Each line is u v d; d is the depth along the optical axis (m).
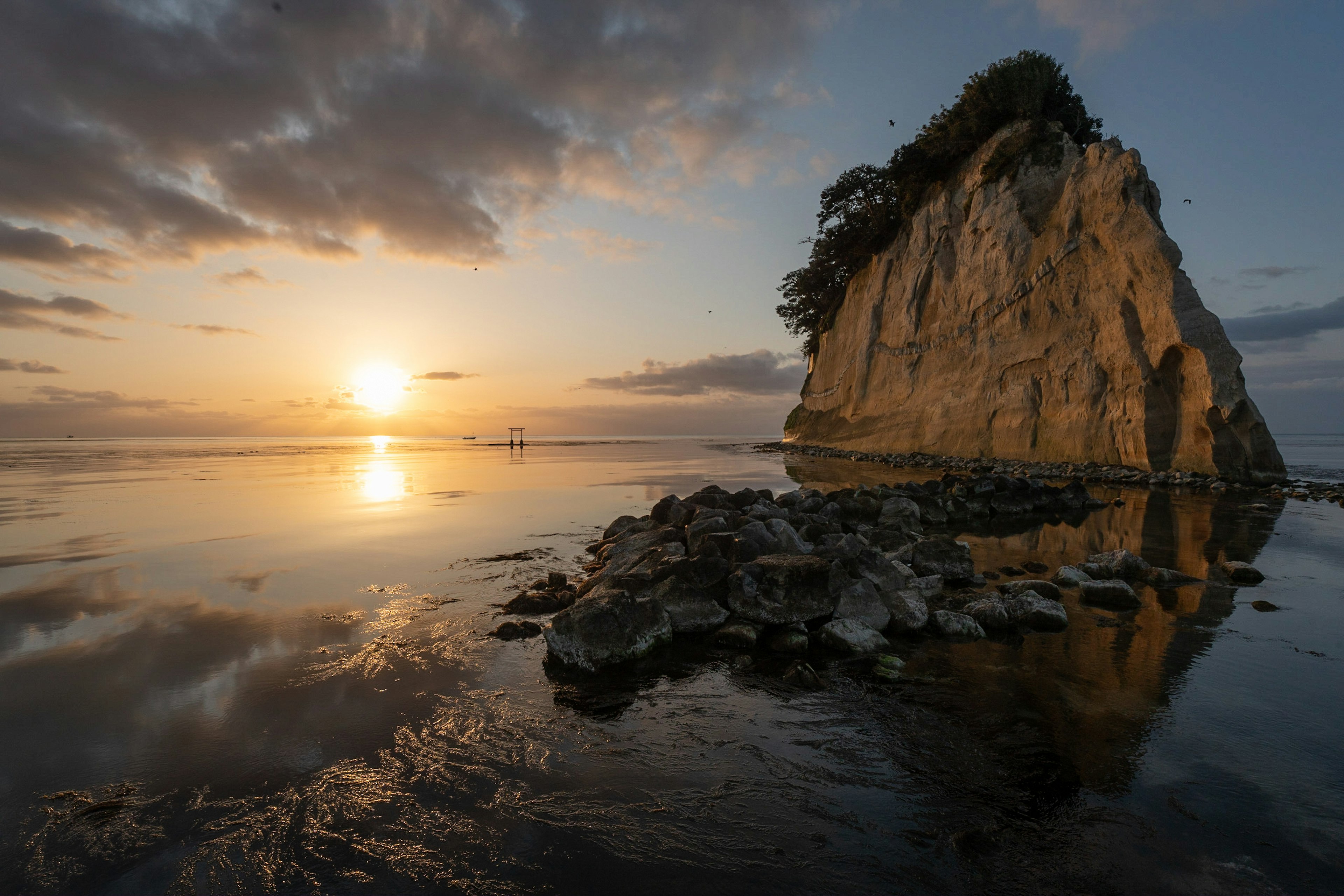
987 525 15.30
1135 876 3.27
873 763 4.41
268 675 5.84
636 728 4.93
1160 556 11.33
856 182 48.72
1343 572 10.09
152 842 3.53
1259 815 3.79
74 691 5.44
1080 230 28.92
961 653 6.63
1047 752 4.55
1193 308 23.86
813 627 7.31
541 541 12.78
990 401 33.00
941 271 38.62
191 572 9.95
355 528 14.41
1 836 3.57
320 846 3.51
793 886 3.22
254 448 93.75
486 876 3.30
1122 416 26.22
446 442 164.00
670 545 9.20
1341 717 5.08
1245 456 22.88
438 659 6.29
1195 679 5.85
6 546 12.14
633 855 3.45
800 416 63.50
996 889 3.19
